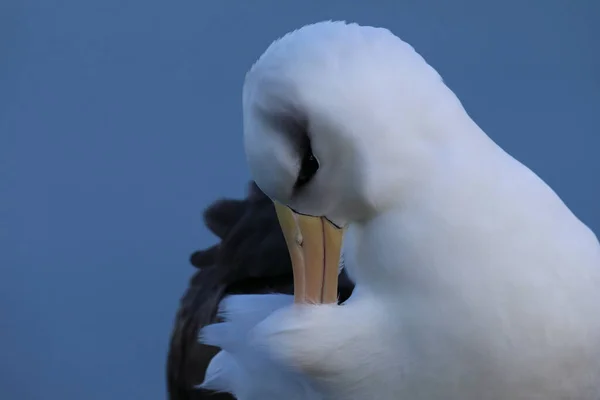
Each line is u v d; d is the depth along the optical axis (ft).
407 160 17.78
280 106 17.78
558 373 17.80
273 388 18.16
